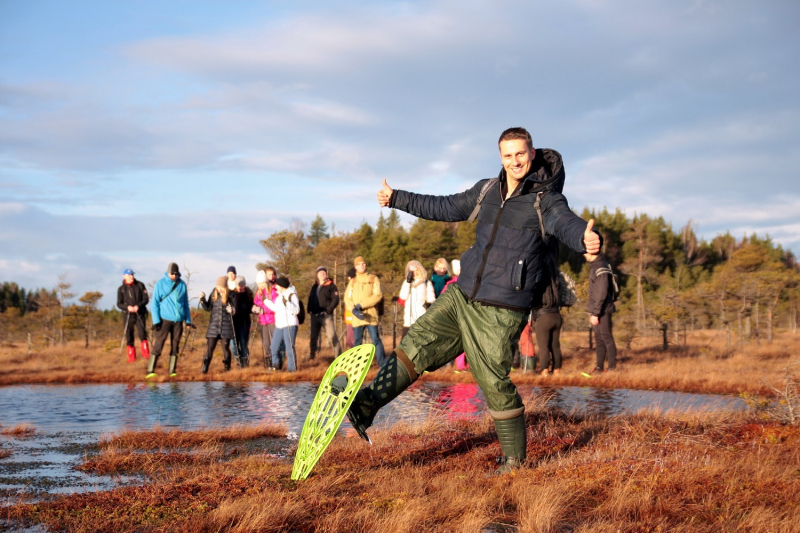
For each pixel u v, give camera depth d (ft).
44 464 16.39
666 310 61.26
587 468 13.74
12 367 48.21
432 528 10.37
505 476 13.69
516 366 43.57
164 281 41.65
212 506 11.62
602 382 35.53
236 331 45.60
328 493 12.48
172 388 35.73
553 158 14.62
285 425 22.66
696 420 19.93
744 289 71.20
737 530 9.97
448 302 15.16
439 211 16.03
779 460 14.75
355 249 82.69
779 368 39.70
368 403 14.67
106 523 10.72
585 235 12.80
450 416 22.71
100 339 99.71
